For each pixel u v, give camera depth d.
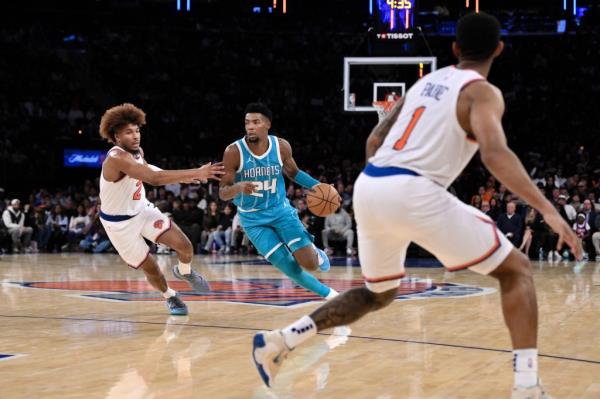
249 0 22.97
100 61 20.72
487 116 2.46
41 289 7.18
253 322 4.87
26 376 3.18
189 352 3.77
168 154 18.95
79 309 5.59
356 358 3.62
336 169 16.45
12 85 18.98
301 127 20.09
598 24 21.56
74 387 2.97
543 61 21.09
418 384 3.06
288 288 7.31
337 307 2.85
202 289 5.46
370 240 2.72
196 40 22.11
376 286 2.83
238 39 22.25
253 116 5.13
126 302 6.07
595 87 20.20
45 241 14.91
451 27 21.58
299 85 21.39
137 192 5.04
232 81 21.20
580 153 16.67
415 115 2.63
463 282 8.05
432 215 2.52
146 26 21.94
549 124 19.11
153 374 3.23
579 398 2.81
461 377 3.18
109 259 12.31
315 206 5.20
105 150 17.66
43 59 19.86
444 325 4.70
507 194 12.75
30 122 17.86
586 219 12.17
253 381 3.11
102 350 3.82
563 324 4.82
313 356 3.67
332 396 2.86
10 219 14.31
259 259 12.30
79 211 14.91
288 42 22.38
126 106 4.98
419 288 7.33
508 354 3.71
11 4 20.69
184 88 20.75
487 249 2.56
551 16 21.72
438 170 2.56
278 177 5.26
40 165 17.02
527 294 2.57
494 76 21.23
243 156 5.17
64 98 18.95
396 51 13.53
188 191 15.06
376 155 2.69
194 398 2.80
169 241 5.12
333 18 23.08
